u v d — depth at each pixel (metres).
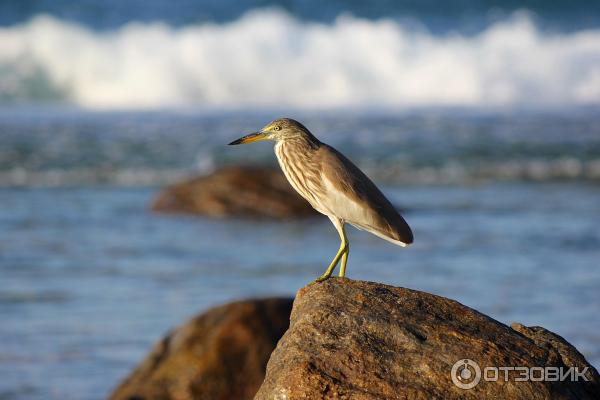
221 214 19.38
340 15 41.38
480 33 39.50
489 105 31.88
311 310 6.27
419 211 19.42
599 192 21.25
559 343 6.43
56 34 33.19
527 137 26.72
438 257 15.78
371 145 25.45
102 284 14.40
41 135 26.33
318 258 16.09
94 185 21.77
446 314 6.36
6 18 38.94
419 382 5.79
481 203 20.14
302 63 33.44
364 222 7.32
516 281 14.25
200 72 32.78
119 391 10.09
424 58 33.94
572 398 5.90
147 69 32.53
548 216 18.81
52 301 13.55
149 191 21.42
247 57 33.31
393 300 6.41
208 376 9.93
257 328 10.16
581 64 33.91
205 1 41.84
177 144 25.62
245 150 25.17
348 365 5.87
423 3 42.66
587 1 43.38
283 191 19.97
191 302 13.56
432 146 25.52
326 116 29.44
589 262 15.34
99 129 27.36
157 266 15.45
